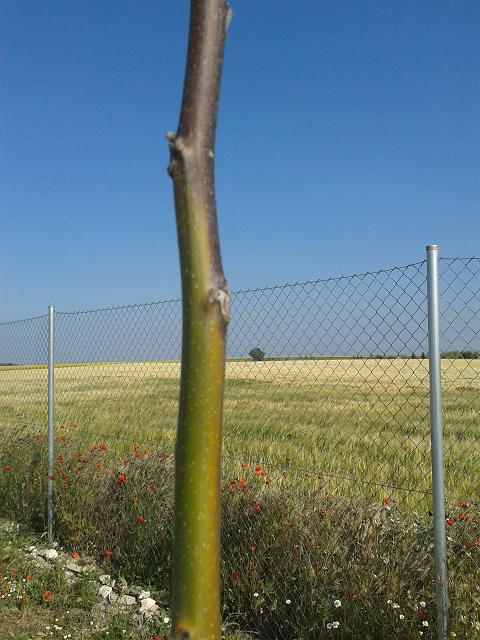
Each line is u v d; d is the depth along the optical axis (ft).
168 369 19.51
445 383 13.37
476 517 11.78
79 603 14.48
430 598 10.95
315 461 15.14
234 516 14.38
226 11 3.61
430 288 10.59
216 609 3.24
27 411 25.20
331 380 14.60
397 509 13.21
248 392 16.56
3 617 13.83
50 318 20.16
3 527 19.95
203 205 3.38
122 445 20.42
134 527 16.21
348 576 11.89
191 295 3.31
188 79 3.52
